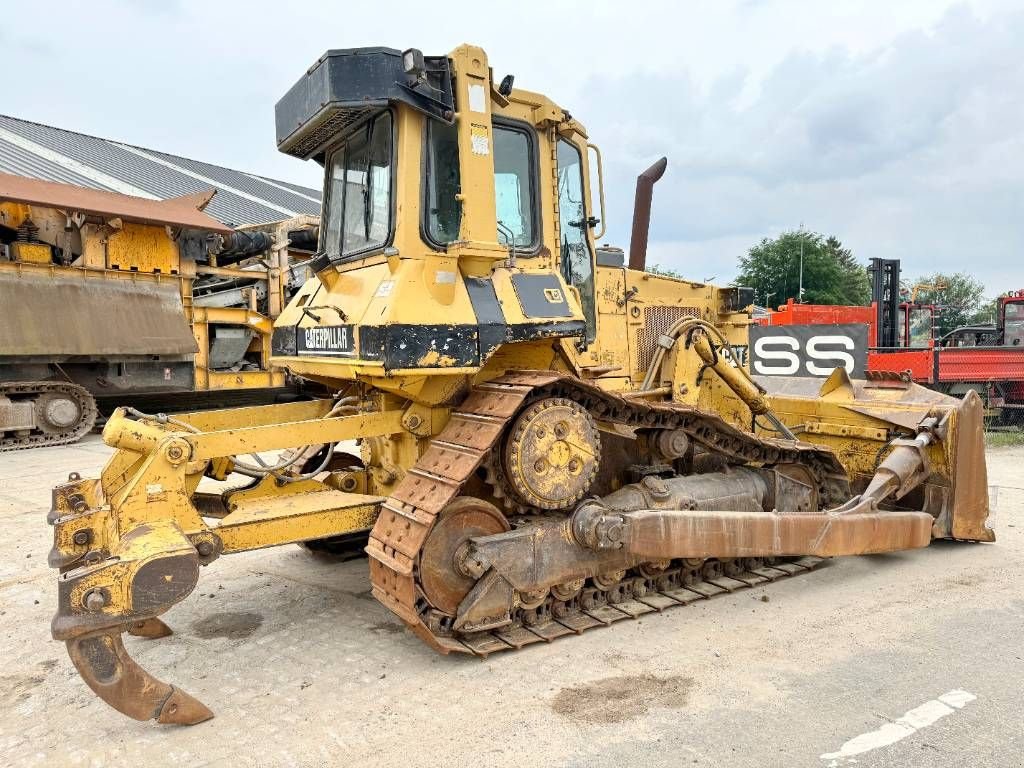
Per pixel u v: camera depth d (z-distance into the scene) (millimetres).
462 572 3768
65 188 12617
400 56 3826
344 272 4531
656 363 5320
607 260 5762
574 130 4699
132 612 3002
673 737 3016
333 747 2990
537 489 3883
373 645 3975
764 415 5648
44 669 3742
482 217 3979
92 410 11969
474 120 3961
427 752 2941
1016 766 2785
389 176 4039
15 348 10984
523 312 4086
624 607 4348
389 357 3584
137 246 12758
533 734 3057
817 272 48125
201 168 26438
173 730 3145
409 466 4344
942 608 4379
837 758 2848
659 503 4434
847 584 4824
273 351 5211
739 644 3906
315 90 4074
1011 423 13117
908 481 4988
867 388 6027
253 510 3922
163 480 3529
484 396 4051
